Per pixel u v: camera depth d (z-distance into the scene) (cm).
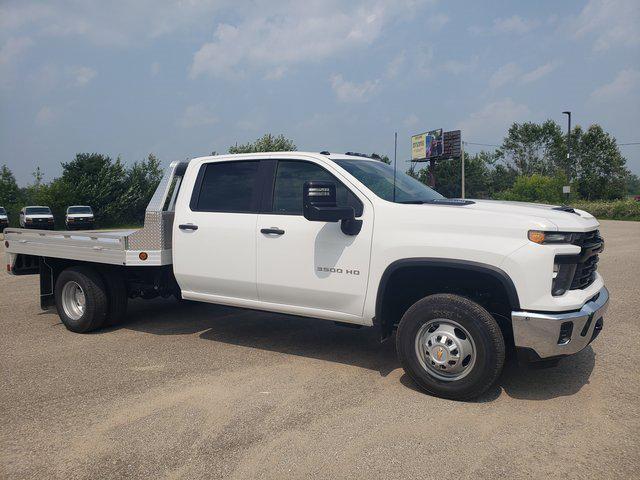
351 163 498
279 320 687
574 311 394
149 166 4972
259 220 508
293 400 418
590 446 339
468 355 407
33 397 431
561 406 401
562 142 6662
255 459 327
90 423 381
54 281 681
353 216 439
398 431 362
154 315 721
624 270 1063
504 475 306
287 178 506
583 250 404
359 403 411
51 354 548
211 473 313
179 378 470
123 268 643
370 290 449
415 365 426
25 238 688
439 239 415
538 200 5147
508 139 7244
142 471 317
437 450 335
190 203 559
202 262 544
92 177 4719
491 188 6862
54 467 323
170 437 358
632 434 354
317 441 349
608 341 566
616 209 3844
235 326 656
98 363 516
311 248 477
